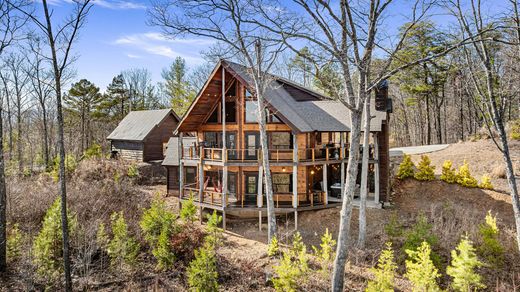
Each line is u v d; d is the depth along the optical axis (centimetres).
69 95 4275
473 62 1409
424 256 984
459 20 1252
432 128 4659
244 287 1238
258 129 1958
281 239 1633
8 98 2967
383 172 1973
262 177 1933
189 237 1498
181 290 1239
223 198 1828
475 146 2794
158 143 3416
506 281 1136
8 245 1338
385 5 961
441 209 1823
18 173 2677
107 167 2712
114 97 4959
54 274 1252
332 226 1770
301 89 2381
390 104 2006
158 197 1886
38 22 1009
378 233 1587
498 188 1994
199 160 1969
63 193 1079
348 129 1895
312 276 1235
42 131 4066
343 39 1021
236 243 1628
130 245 1355
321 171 2177
